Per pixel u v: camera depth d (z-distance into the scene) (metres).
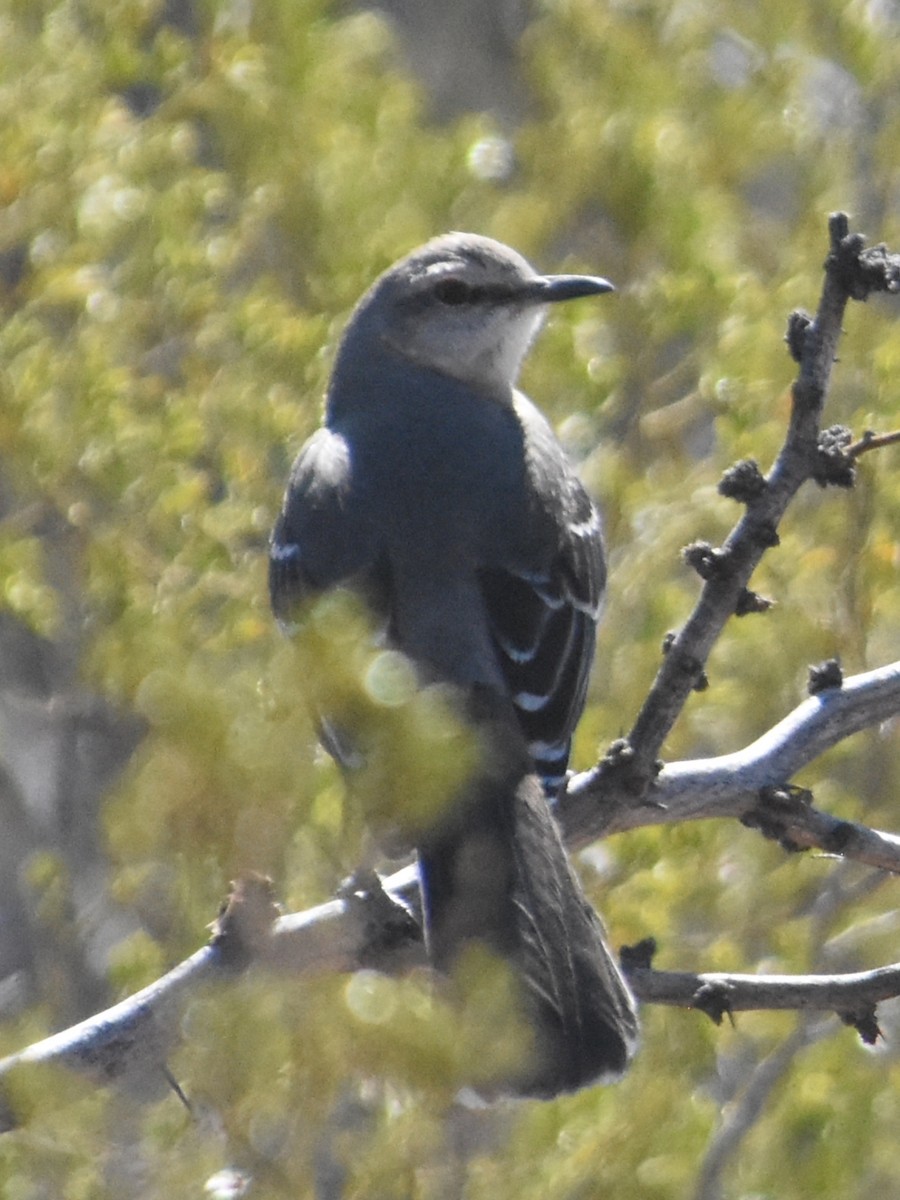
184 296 13.28
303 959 7.56
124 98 15.26
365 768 6.00
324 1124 7.72
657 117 14.34
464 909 7.60
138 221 13.50
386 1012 6.43
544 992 7.59
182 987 7.31
